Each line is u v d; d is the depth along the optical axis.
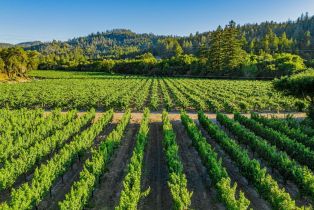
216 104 36.47
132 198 12.07
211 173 15.05
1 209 11.31
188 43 183.62
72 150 18.00
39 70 145.75
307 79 26.91
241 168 16.38
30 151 17.64
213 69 91.31
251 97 43.28
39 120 27.88
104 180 16.34
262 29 192.62
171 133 21.59
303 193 13.93
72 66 144.00
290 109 37.19
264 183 13.42
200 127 28.67
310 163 17.14
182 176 14.10
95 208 13.44
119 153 20.83
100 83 70.81
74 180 16.67
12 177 15.38
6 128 26.16
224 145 19.81
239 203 11.65
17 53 113.56
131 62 121.06
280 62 80.62
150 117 33.47
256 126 24.59
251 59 91.88
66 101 39.84
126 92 50.72
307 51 112.00
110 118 30.11
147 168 17.91
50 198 14.66
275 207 12.38
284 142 19.88
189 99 43.31
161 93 53.81
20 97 43.34
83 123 27.22
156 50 195.50
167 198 14.27
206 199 14.21
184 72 101.12
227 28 86.81
